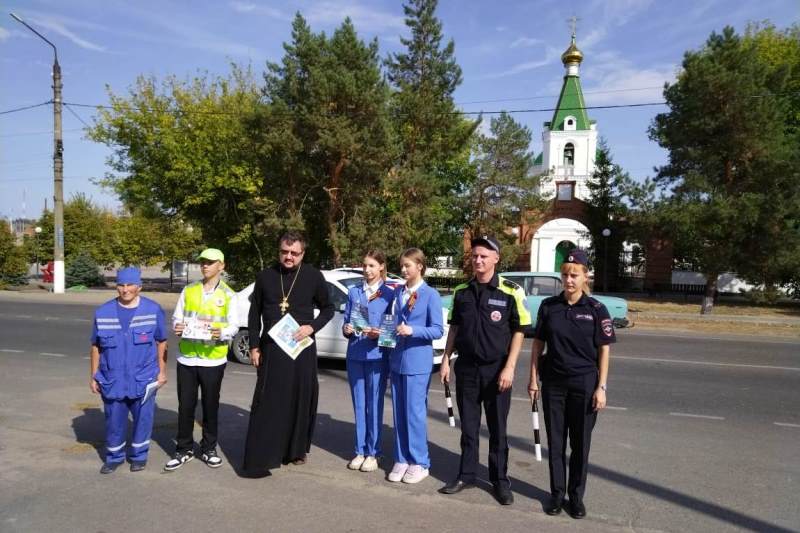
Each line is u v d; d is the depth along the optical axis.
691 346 12.54
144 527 3.55
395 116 22.73
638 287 32.94
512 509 3.93
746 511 3.96
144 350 4.50
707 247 21.84
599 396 3.78
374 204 22.80
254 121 20.41
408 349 4.39
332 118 19.77
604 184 32.50
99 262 35.62
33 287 29.27
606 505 4.03
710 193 21.62
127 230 31.12
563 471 3.90
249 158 24.06
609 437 5.75
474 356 4.12
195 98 26.23
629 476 4.63
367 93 19.75
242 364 9.51
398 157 22.17
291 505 3.91
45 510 3.79
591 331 3.82
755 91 21.17
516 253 29.12
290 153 20.05
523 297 4.12
